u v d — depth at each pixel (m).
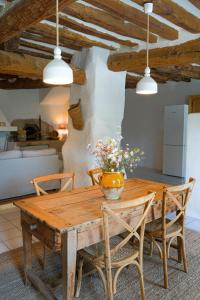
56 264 2.60
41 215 1.92
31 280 2.25
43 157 5.16
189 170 3.89
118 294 2.15
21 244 3.05
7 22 2.50
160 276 2.40
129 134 8.73
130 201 1.78
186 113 6.46
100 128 4.24
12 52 3.55
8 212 4.08
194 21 2.87
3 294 2.16
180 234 2.44
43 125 9.23
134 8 2.65
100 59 4.12
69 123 4.70
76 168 4.44
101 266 1.92
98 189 2.68
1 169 4.58
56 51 1.96
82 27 3.19
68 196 2.43
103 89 4.21
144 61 3.77
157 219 2.62
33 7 2.16
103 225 1.77
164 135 6.96
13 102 8.51
